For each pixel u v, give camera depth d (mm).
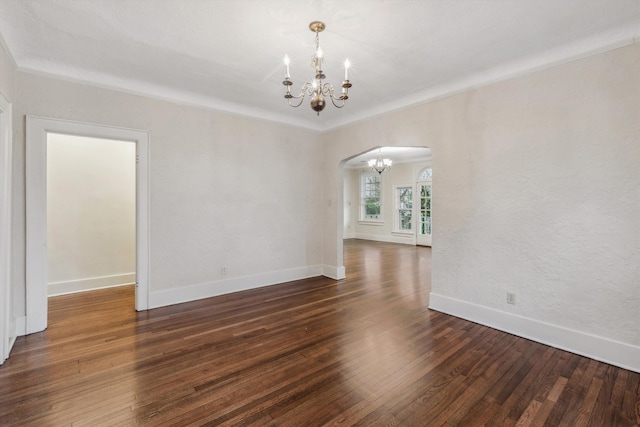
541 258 2805
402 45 2631
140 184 3521
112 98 3332
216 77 3332
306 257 5117
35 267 2945
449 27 2363
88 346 2676
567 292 2660
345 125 4781
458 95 3365
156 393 2021
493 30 2404
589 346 2533
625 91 2361
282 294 4207
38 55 2828
